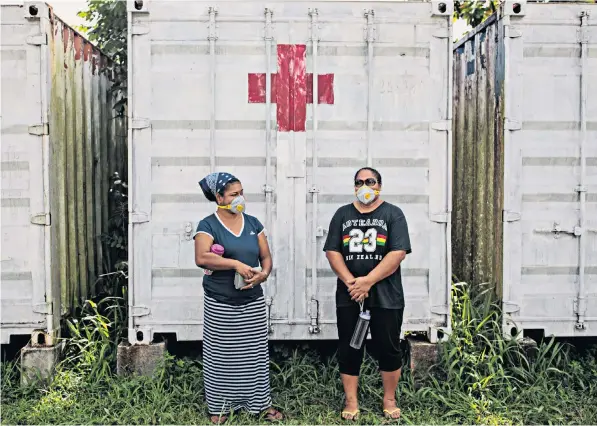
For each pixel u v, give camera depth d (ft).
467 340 16.20
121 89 22.24
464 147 21.16
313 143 15.64
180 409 14.69
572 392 15.49
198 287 15.85
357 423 13.98
